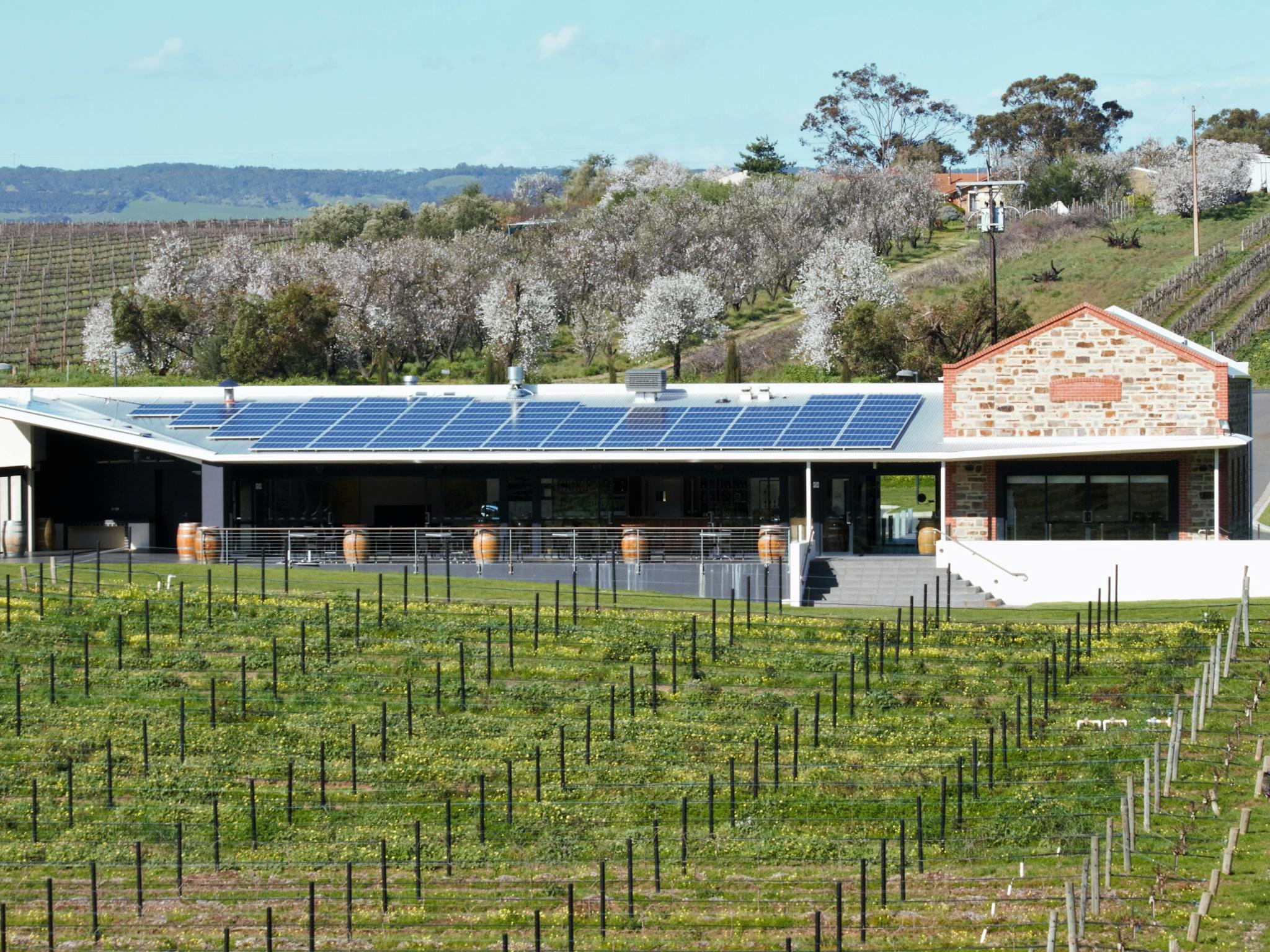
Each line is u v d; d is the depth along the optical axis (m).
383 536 112.56
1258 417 189.50
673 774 65.31
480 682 75.12
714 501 115.69
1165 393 108.56
